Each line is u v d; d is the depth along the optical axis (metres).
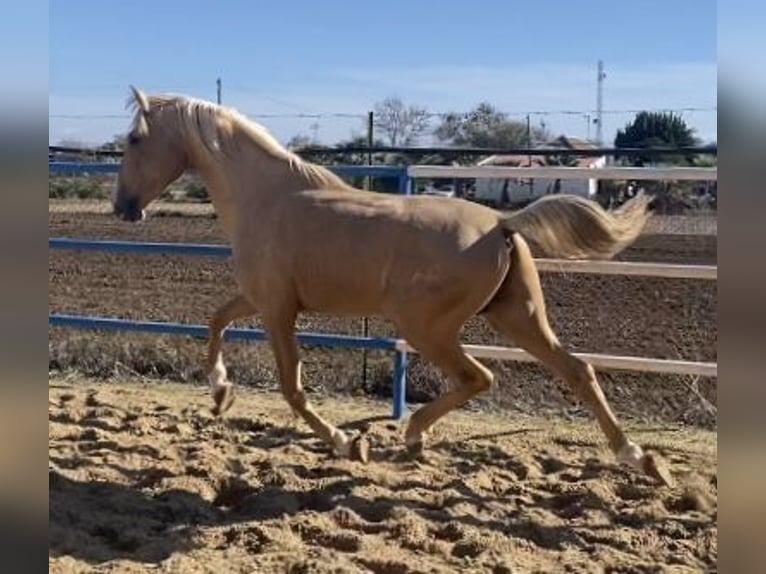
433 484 4.95
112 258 14.14
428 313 4.54
